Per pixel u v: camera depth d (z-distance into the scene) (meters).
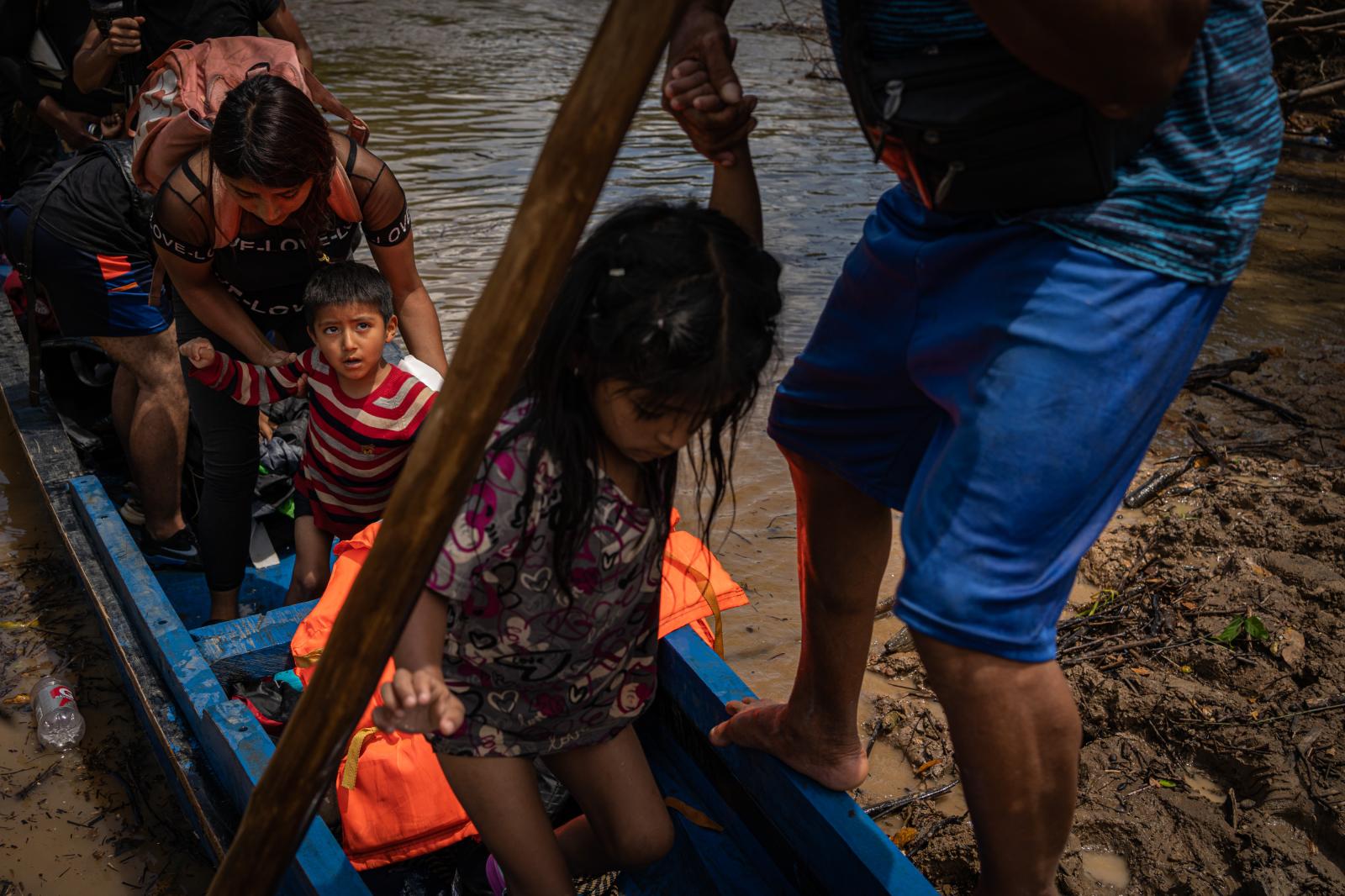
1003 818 1.57
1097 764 3.00
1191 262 1.41
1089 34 1.17
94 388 4.45
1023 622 1.46
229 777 2.41
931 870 2.73
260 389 2.96
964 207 1.46
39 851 2.78
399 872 2.48
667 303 1.46
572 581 1.75
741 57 12.82
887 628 3.62
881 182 8.41
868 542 1.97
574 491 1.63
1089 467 1.43
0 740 3.15
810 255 6.72
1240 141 1.39
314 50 12.55
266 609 3.57
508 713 1.88
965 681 1.48
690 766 2.73
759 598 3.73
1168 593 3.77
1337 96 11.30
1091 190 1.37
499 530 1.62
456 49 12.93
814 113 10.45
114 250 3.34
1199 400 5.35
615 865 2.19
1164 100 1.29
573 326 1.55
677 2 1.08
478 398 1.21
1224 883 2.63
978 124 1.36
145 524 3.79
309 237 2.84
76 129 4.80
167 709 2.79
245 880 1.46
